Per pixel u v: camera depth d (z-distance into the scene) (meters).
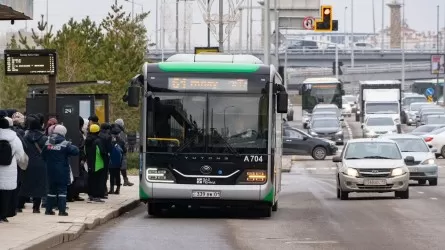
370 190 41.75
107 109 42.47
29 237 23.61
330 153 85.25
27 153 28.86
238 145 32.41
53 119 30.20
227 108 32.59
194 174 32.31
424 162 51.84
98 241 25.08
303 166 77.00
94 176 35.12
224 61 33.81
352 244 24.48
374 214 34.06
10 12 28.05
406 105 145.62
